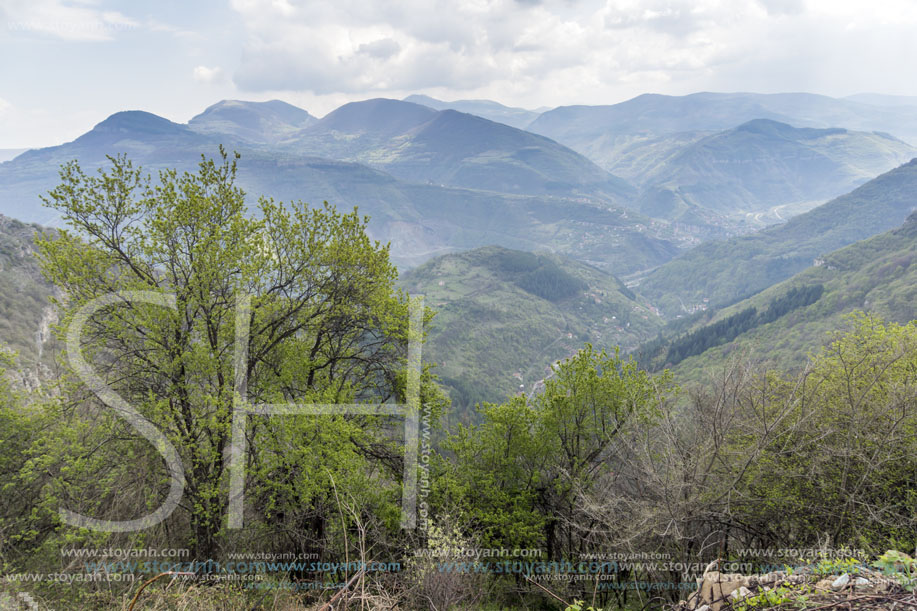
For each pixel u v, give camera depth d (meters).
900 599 3.63
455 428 15.28
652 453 10.05
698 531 10.00
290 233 12.29
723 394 8.95
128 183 10.88
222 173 11.65
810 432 8.93
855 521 8.62
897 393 8.63
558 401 13.62
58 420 10.09
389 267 13.70
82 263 10.31
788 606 3.83
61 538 8.48
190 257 11.13
